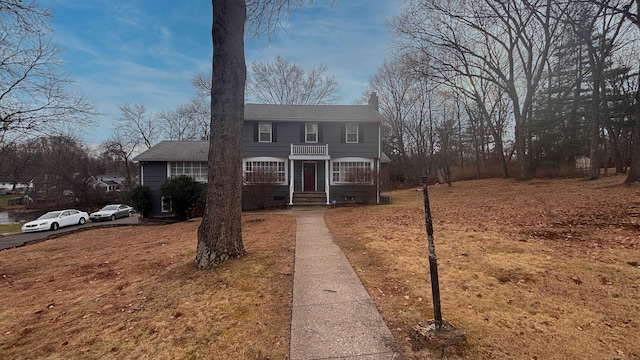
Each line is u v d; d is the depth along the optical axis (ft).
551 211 29.66
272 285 14.78
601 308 11.24
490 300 12.26
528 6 54.13
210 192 18.85
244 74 20.16
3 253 31.86
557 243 20.06
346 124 61.11
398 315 11.24
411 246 21.18
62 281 19.39
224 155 18.97
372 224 31.65
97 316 12.78
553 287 13.23
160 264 20.44
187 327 11.05
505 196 45.29
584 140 65.16
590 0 41.45
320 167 61.57
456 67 70.74
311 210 50.34
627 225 22.36
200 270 17.53
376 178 56.44
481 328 10.04
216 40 19.40
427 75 69.97
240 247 19.69
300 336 10.04
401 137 127.44
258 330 10.57
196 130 134.92
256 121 59.26
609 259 16.14
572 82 71.72
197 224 43.83
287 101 113.80
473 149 125.90
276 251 21.24
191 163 68.54
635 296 11.98
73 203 116.16
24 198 134.41
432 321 10.58
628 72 68.08
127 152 129.90
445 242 21.80
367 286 14.33
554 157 67.56
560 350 8.76
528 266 15.81
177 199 58.65
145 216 65.98
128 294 15.12
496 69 66.03
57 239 40.45
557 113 70.28
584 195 36.22
